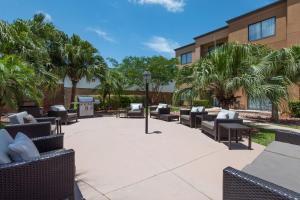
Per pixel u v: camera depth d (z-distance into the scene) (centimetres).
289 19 1488
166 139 668
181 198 300
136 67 2255
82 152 519
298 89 1231
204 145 588
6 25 753
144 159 465
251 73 772
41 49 935
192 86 902
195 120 893
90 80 1455
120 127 912
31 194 200
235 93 845
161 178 365
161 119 1182
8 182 189
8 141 247
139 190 323
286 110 1205
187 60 2680
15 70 549
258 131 792
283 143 327
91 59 1417
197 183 347
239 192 170
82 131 815
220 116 679
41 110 939
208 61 834
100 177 368
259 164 282
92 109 1339
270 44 1662
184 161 452
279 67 920
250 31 1817
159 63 2284
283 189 149
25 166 196
